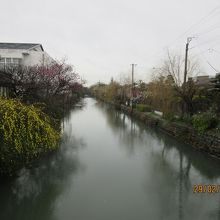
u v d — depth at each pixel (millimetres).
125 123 19609
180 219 5086
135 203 5699
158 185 6809
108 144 11617
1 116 5340
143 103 27891
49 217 5043
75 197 5898
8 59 25719
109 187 6543
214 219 5113
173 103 15734
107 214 5195
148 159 9312
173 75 15859
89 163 8500
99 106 40750
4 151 5410
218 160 9281
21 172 7316
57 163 8320
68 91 23828
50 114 10984
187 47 14711
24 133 5559
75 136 13273
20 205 5469
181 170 8133
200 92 14180
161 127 15969
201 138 10797
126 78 40156
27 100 11875
